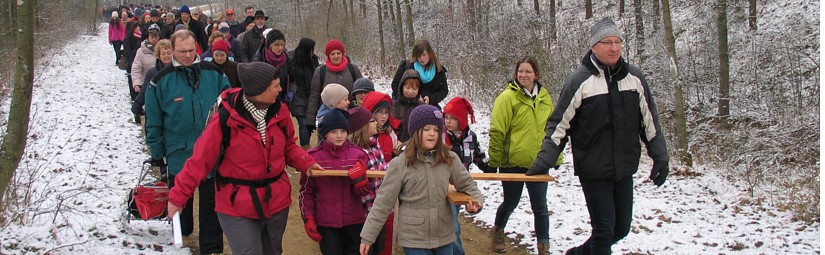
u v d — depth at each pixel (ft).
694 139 46.70
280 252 15.23
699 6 69.41
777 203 25.81
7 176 16.57
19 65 16.56
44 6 77.15
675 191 28.09
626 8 84.64
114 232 19.70
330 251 16.78
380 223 14.83
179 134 18.12
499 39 50.24
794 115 43.52
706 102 53.36
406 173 14.80
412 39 69.10
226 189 14.21
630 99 15.76
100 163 28.30
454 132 20.11
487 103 46.93
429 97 26.48
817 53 52.90
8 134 16.61
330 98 21.21
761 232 22.34
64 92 47.80
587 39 44.27
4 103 37.22
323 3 83.76
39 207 20.10
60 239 18.52
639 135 16.75
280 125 14.67
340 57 28.48
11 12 52.85
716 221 23.72
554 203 25.88
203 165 13.92
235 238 14.25
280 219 14.85
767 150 38.17
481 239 22.54
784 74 50.96
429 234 14.80
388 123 20.77
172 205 13.67
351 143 17.43
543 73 44.14
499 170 19.58
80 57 78.79
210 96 18.47
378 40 77.25
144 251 18.71
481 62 49.80
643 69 57.31
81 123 36.70
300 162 15.58
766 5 69.72
